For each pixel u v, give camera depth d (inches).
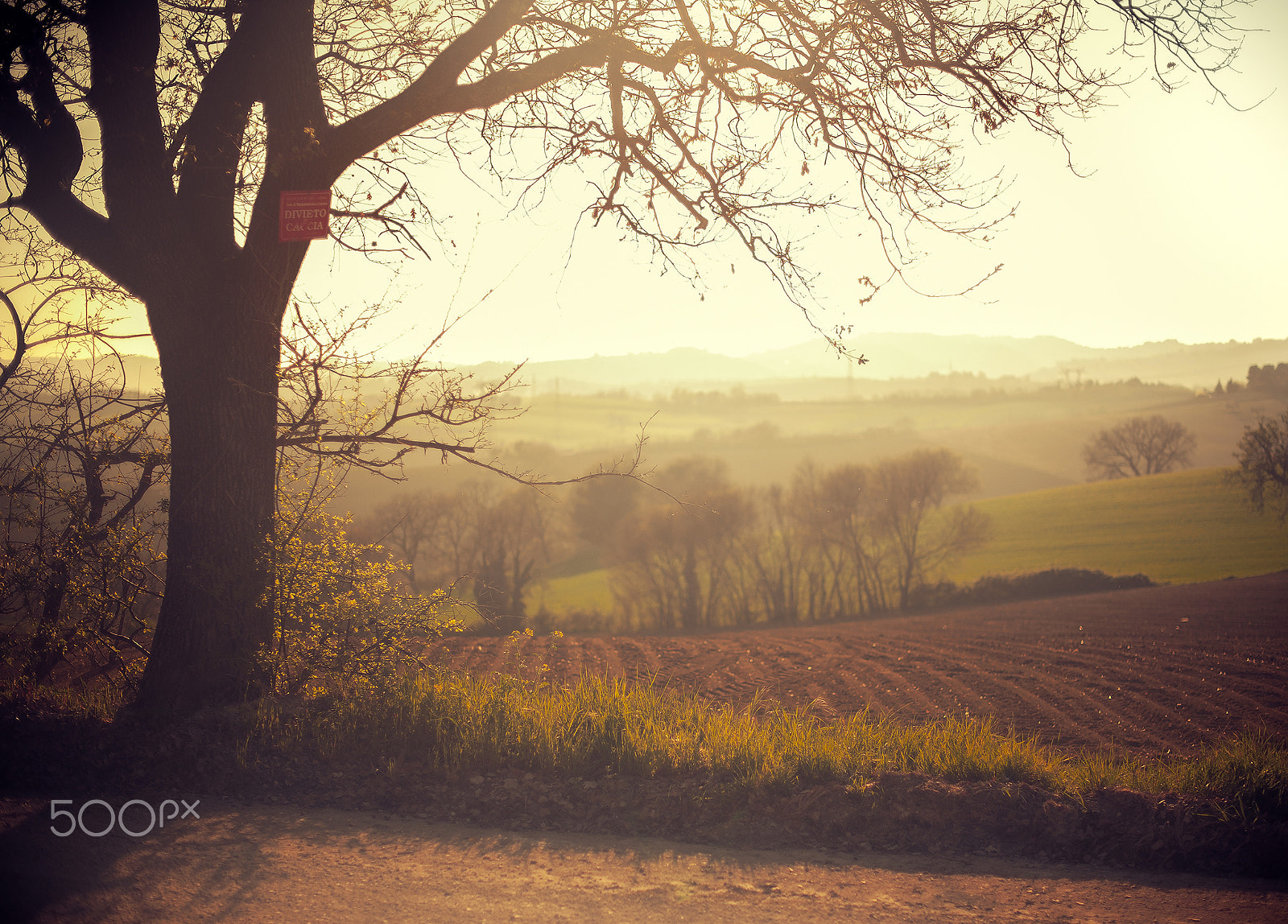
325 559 293.4
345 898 153.6
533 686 317.1
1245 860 178.7
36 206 260.5
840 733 262.5
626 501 2432.3
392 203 278.8
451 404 286.8
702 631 1953.7
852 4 276.2
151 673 259.6
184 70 304.7
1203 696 621.0
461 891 158.6
